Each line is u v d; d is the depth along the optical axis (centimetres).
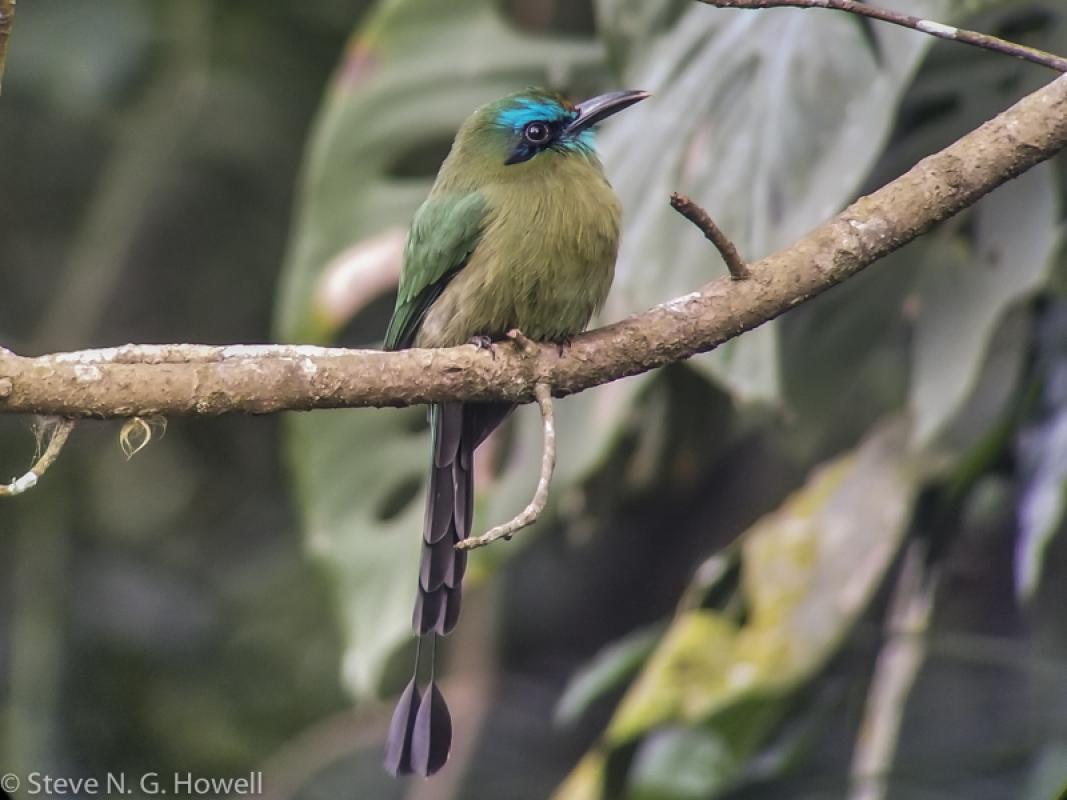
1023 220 955
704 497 1619
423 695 800
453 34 1202
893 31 909
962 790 1123
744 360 909
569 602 1673
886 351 1221
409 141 1184
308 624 1574
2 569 1535
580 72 1206
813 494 1069
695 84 977
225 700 1555
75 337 1459
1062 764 1046
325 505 1120
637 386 1048
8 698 1498
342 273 1149
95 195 1583
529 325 914
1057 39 1032
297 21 1553
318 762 1516
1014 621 1286
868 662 1109
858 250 703
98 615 1557
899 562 1274
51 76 1447
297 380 680
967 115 1066
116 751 1521
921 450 1059
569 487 1052
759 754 1116
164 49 1493
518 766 1611
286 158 1585
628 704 1020
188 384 664
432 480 842
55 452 652
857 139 909
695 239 948
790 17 954
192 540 1617
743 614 1048
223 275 1617
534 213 891
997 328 1090
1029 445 1015
